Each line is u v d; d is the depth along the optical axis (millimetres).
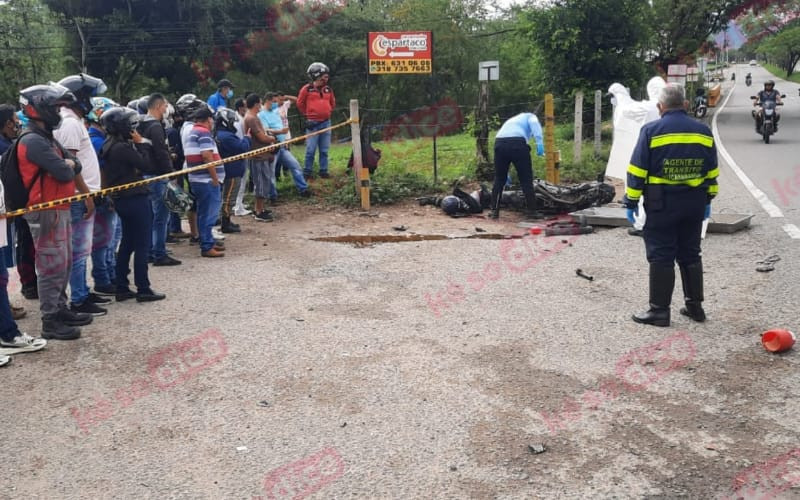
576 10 20922
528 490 3434
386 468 3648
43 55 34031
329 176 12781
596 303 6160
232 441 3961
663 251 5512
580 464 3648
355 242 8836
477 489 3451
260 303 6406
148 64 34188
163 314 6164
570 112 21531
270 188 10523
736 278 6668
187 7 32781
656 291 5551
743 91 58312
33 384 4773
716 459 3666
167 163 7285
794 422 4020
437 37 38406
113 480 3605
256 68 35719
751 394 4367
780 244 7750
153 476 3633
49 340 5559
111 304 6508
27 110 5371
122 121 6172
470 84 38781
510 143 9586
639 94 22078
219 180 8086
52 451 3906
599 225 9078
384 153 16547
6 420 4270
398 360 5016
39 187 5406
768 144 18156
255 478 3592
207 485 3541
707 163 5383
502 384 4594
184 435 4043
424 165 14711
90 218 6141
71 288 6148
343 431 4039
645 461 3662
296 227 9797
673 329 5496
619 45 21266
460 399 4395
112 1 32719
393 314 6020
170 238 9156
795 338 5152
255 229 9688
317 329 5684
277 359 5094
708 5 26078
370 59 11906
